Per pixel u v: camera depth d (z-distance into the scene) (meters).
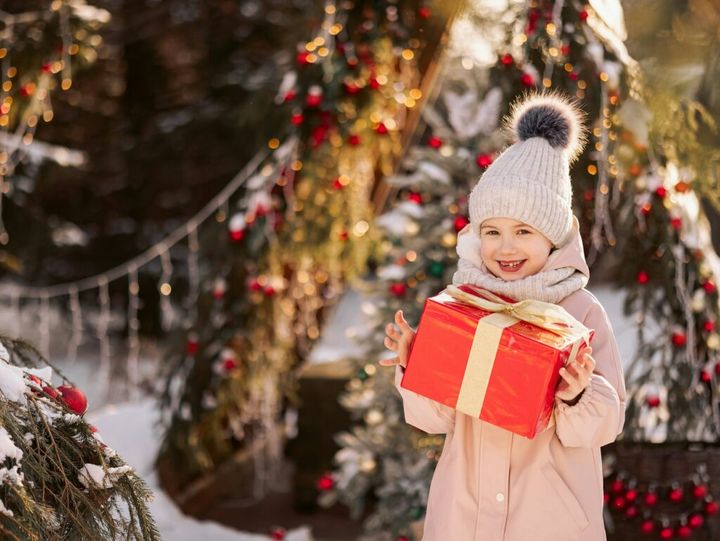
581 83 3.39
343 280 5.46
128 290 9.04
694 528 3.62
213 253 4.86
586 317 2.28
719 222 4.86
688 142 3.46
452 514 2.28
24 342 2.62
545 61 3.39
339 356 6.03
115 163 9.95
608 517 3.70
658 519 3.65
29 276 8.84
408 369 2.21
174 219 9.89
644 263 3.80
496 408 2.12
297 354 5.54
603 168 3.44
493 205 2.24
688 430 3.84
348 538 5.03
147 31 9.94
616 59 3.41
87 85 9.58
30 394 2.15
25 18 4.56
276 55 9.41
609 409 2.10
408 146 4.96
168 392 4.88
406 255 4.24
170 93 10.41
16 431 2.05
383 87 4.49
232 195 5.02
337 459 4.35
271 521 5.24
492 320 2.15
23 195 7.11
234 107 9.72
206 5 9.97
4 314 8.74
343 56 4.41
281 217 4.74
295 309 5.21
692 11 2.15
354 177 4.82
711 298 3.84
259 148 4.75
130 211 9.91
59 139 9.73
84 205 9.77
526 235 2.24
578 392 2.09
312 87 4.42
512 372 2.11
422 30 4.42
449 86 4.71
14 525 1.92
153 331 8.79
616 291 3.96
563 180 2.28
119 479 2.17
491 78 3.53
